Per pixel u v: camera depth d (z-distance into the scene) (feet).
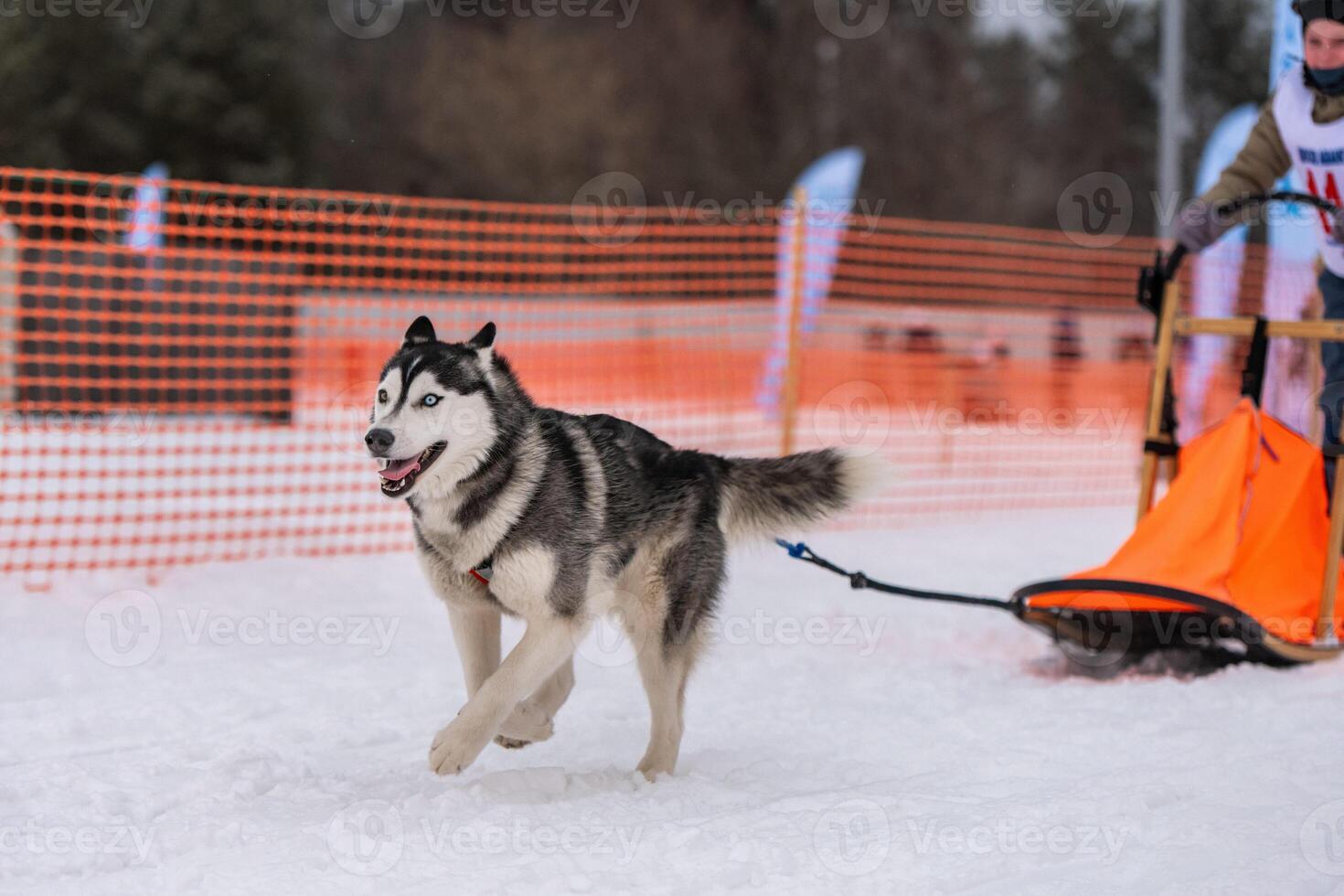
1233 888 11.77
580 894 11.93
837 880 12.33
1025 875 12.45
